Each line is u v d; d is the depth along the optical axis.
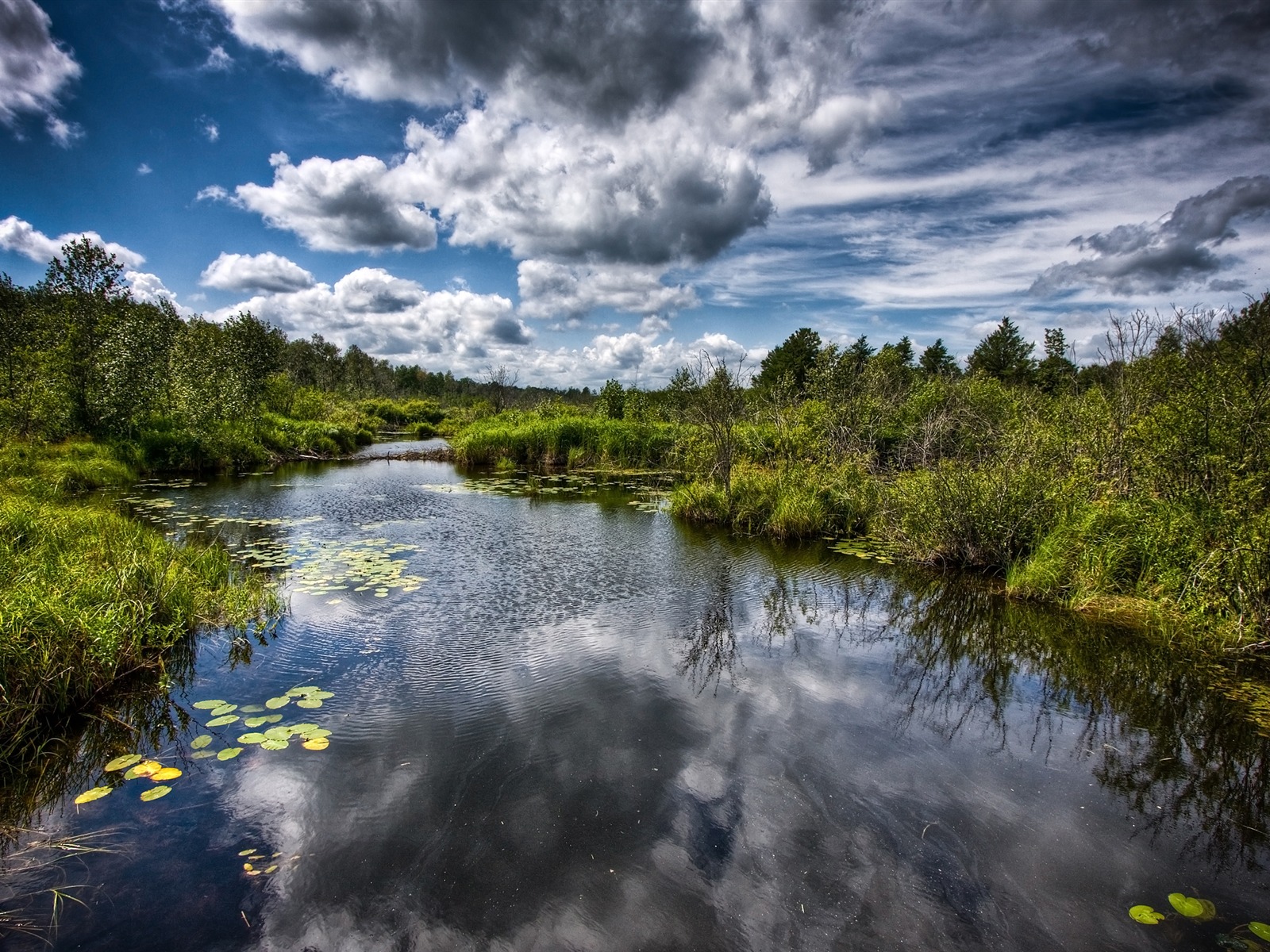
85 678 3.86
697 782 3.21
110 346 15.30
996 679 4.64
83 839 2.69
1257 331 6.80
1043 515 7.19
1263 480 5.45
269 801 2.97
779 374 39.69
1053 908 2.43
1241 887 2.58
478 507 11.77
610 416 25.33
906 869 2.63
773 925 2.31
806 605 6.29
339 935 2.21
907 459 11.41
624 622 5.62
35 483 10.35
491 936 2.22
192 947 2.14
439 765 3.30
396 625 5.36
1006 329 38.38
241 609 5.36
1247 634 5.06
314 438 22.33
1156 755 3.63
